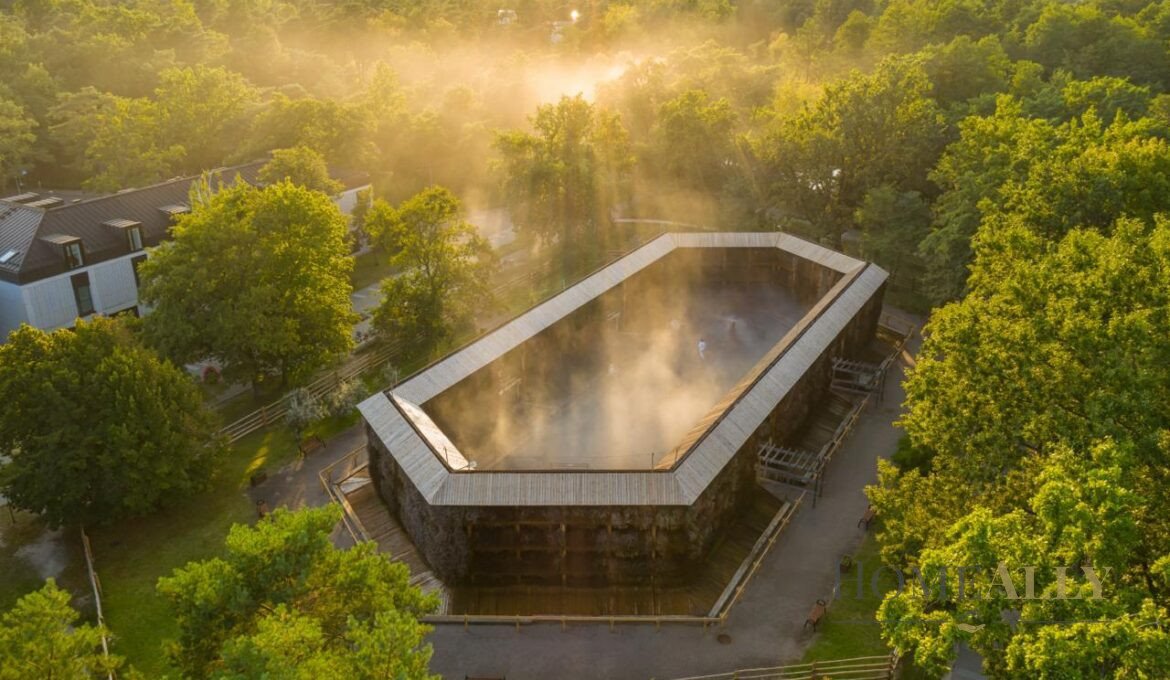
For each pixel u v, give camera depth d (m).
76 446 54.22
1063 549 31.38
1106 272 43.78
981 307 47.59
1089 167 64.19
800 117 102.56
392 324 79.44
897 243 89.75
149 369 57.84
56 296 82.50
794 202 103.88
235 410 73.62
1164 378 39.06
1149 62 129.25
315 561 34.28
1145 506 34.41
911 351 79.06
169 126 122.00
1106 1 161.75
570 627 47.69
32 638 30.88
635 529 49.03
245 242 70.50
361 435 69.31
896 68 97.19
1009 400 42.41
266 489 61.97
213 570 33.56
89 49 144.25
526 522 48.59
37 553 56.25
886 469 47.34
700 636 47.06
